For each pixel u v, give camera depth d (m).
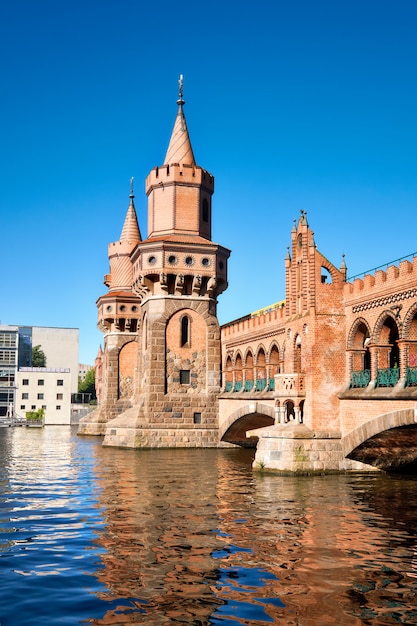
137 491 31.03
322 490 31.47
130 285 88.94
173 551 18.70
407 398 33.59
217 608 14.03
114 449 61.34
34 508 25.97
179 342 64.44
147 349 64.62
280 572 16.62
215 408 64.38
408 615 13.66
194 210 66.88
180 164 67.00
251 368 62.41
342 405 39.84
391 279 36.12
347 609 13.99
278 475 38.12
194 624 13.16
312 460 38.62
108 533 21.14
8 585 15.56
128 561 17.61
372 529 21.91
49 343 188.62
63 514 24.58
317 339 40.34
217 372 65.12
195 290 65.19
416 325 35.00
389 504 27.19
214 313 66.12
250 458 50.91
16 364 147.00
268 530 21.67
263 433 40.75
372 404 36.94
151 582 15.77
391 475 38.25
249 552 18.62
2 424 127.06
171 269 64.06
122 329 87.75
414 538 20.53
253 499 28.48
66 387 148.25
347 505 26.91
